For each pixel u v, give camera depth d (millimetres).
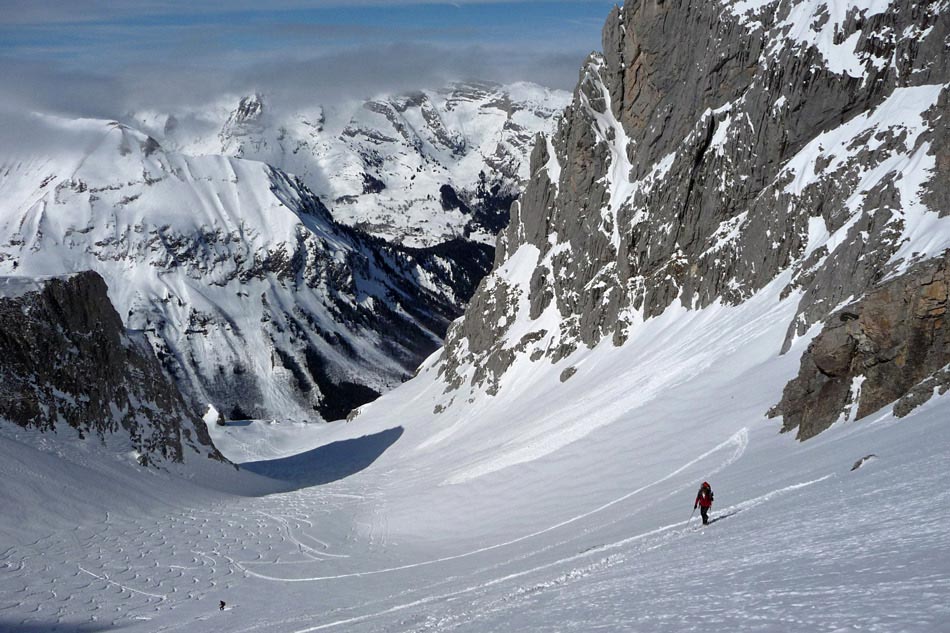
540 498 79500
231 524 97000
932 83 91188
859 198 87750
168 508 102250
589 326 139125
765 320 89938
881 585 20875
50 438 105312
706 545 36531
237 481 127562
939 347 52594
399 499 100625
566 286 151375
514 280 178000
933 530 25531
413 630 36750
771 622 20109
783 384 71500
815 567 25391
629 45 145250
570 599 32625
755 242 102125
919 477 34375
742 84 120750
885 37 98312
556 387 133125
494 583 47125
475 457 113000
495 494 86750
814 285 78688
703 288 111625
